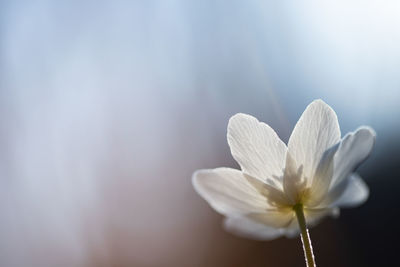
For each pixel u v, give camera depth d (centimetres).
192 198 48
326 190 16
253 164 16
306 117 16
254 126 16
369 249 44
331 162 16
